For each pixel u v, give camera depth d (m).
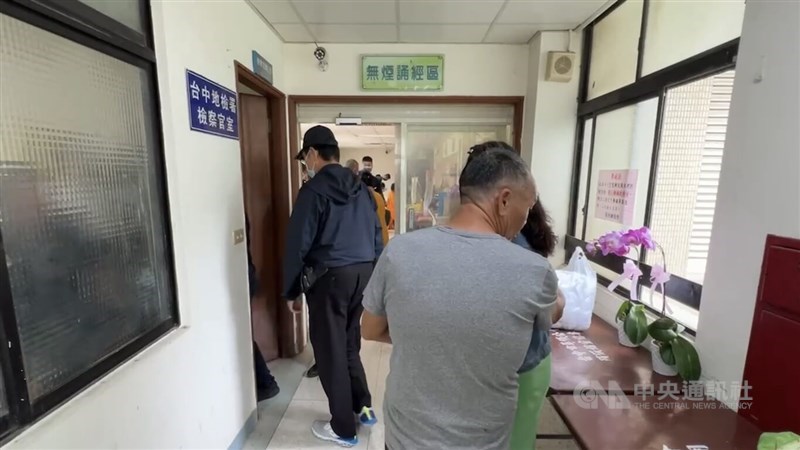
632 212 2.09
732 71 1.49
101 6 1.11
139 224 1.27
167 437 1.36
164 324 1.40
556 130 2.70
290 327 2.95
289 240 1.93
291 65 2.85
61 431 0.92
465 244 0.81
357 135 7.50
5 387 0.82
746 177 1.23
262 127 2.70
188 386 1.50
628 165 2.13
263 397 2.38
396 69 2.86
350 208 2.01
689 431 1.14
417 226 3.15
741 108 1.25
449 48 2.85
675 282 1.72
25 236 0.87
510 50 2.85
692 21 1.69
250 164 2.64
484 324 0.76
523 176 0.87
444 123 3.04
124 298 1.20
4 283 0.82
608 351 1.67
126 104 1.21
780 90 1.12
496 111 3.02
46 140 0.93
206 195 1.64
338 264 1.96
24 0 0.86
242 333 2.00
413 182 3.11
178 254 1.45
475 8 2.24
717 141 1.57
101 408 1.04
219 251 1.76
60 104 0.96
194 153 1.54
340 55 2.85
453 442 0.82
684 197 1.73
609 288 1.84
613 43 2.30
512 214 0.89
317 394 2.47
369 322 0.95
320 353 2.00
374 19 2.40
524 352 0.80
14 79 0.85
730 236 1.28
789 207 1.08
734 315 1.26
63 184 0.97
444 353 0.79
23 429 0.86
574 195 2.71
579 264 1.97
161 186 1.38
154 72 1.34
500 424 0.84
